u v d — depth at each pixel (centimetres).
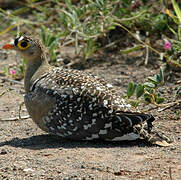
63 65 1630
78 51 1759
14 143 1061
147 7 1672
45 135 1108
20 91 1458
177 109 1230
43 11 1923
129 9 1702
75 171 881
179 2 1759
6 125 1193
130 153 955
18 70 1584
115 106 976
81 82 1025
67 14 1548
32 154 977
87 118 988
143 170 876
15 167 913
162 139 984
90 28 1585
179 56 1460
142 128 973
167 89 1373
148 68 1555
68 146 1017
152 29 1650
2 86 1494
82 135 1011
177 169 875
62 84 1030
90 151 975
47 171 891
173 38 1653
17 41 1121
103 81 1057
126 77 1496
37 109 1043
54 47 1580
